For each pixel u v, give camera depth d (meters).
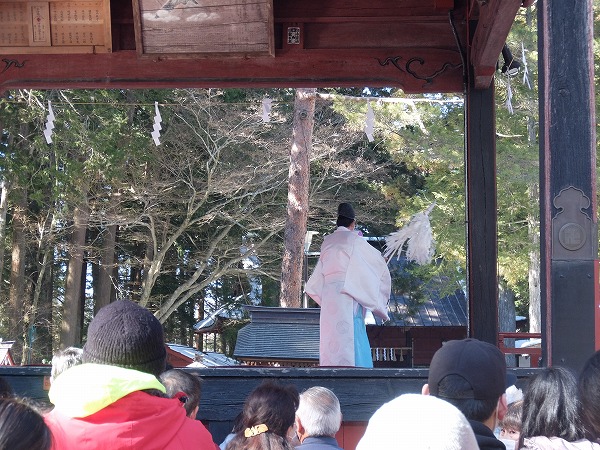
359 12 6.95
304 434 3.38
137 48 6.73
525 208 17.98
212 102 19.98
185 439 2.34
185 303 29.44
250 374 4.70
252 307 8.95
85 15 6.87
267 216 21.48
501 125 18.11
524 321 28.09
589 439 2.46
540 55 4.61
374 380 4.69
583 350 4.27
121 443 2.20
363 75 6.98
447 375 2.37
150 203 21.52
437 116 17.30
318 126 20.23
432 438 1.66
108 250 23.72
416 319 23.08
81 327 28.50
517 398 4.18
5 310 22.11
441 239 17.66
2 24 6.93
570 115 4.41
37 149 19.12
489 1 5.79
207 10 6.65
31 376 4.66
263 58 7.01
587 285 4.30
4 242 20.62
